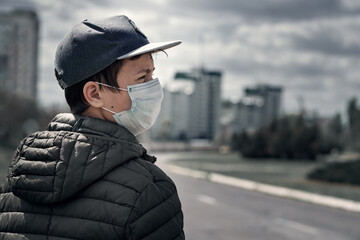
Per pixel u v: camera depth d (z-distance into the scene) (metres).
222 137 149.12
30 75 169.50
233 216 12.78
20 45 167.12
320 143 61.59
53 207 1.30
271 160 55.16
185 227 10.89
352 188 19.95
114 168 1.29
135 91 1.45
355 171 22.97
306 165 43.56
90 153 1.29
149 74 1.49
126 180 1.27
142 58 1.44
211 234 10.17
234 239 9.72
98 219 1.24
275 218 12.62
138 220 1.22
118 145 1.32
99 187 1.27
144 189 1.26
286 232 10.67
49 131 1.41
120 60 1.41
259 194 18.86
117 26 1.38
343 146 89.75
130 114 1.48
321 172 24.19
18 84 167.25
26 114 69.88
